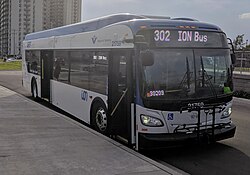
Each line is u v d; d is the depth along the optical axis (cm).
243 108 1477
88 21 993
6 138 730
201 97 704
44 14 10488
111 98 807
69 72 1109
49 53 1327
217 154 739
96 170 536
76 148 659
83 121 1020
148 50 672
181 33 712
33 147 661
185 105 686
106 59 837
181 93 689
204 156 724
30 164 558
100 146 677
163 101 673
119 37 772
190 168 645
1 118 966
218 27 773
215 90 726
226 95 741
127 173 524
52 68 1294
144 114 679
